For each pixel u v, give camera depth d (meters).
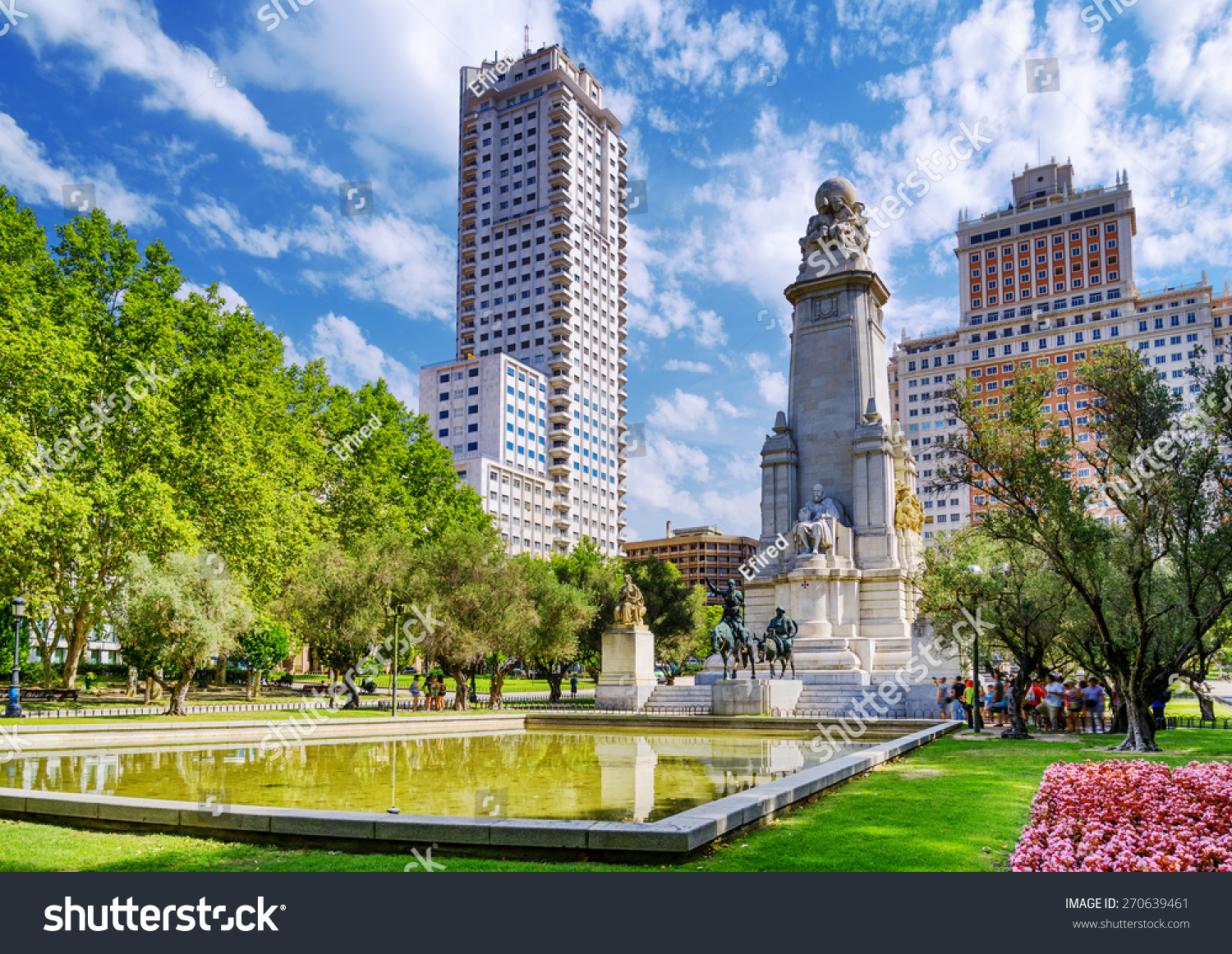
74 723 29.22
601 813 15.05
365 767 22.58
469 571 48.34
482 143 184.38
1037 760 20.55
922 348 161.50
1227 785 13.66
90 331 43.81
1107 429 23.84
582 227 180.50
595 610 60.28
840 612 54.88
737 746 29.22
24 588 41.81
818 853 10.99
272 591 48.09
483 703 57.25
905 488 60.41
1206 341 131.50
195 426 46.44
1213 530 24.05
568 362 170.12
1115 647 23.67
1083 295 143.50
